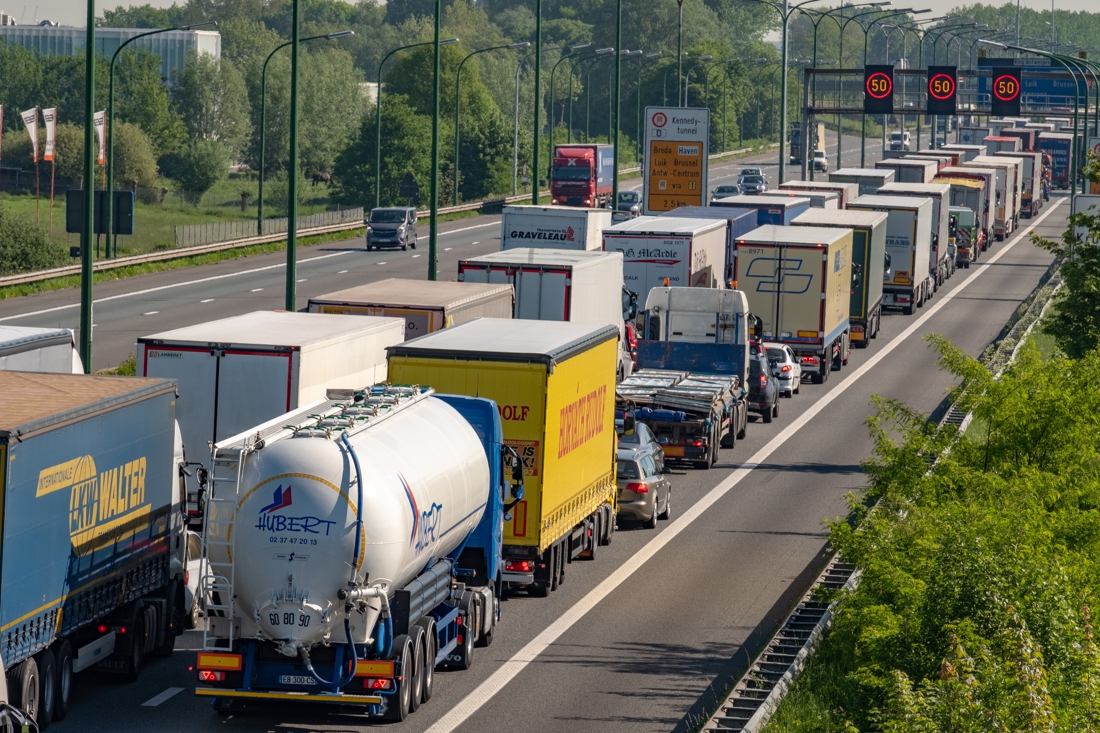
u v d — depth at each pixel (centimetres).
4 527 4050
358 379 6794
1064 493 5653
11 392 4769
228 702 4709
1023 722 3409
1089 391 6162
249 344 6034
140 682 5078
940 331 15738
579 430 6334
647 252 11562
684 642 5678
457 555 5312
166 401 5188
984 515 5097
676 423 9169
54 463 4328
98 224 17238
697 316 10619
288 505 4288
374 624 4425
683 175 17362
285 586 4300
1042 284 19412
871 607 4838
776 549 7244
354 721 4672
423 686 4869
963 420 9706
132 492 4928
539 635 5741
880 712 4050
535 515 5841
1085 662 3966
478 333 6284
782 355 11875
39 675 4419
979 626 4209
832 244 12225
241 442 4388
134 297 15412
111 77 16975
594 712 4828
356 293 8406
